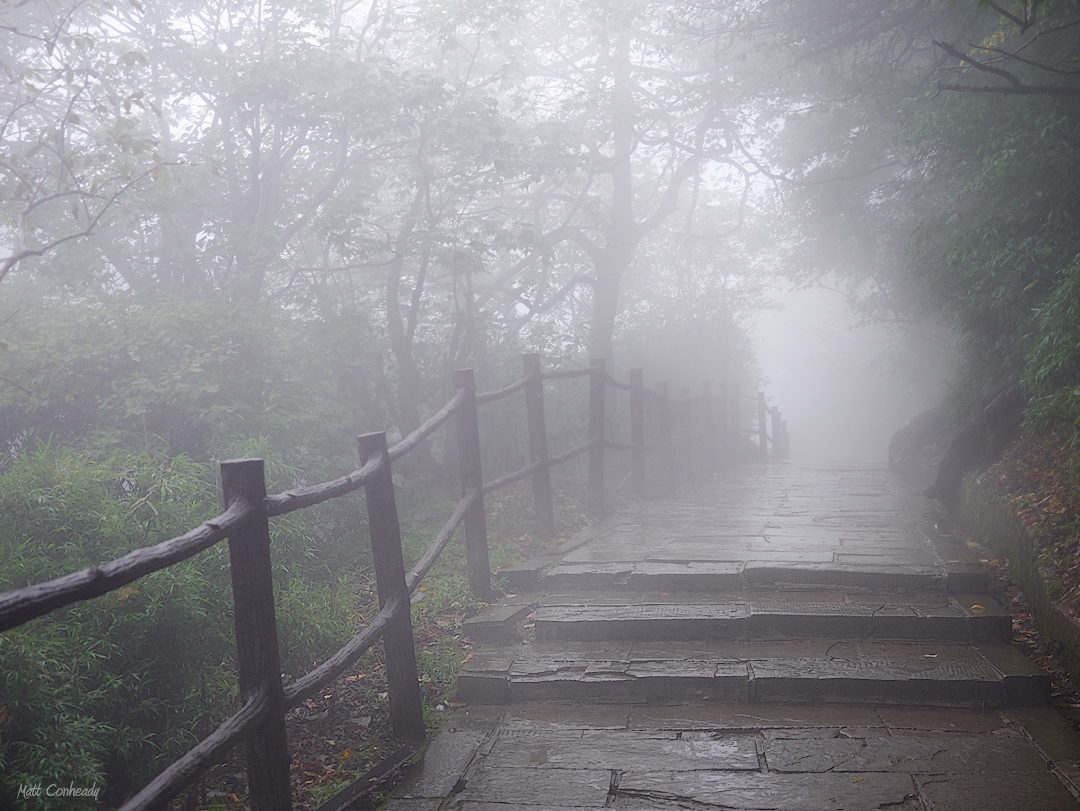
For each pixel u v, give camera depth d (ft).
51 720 9.98
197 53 30.12
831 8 32.73
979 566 17.92
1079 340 18.13
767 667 14.11
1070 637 13.74
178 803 11.10
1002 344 28.32
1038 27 23.34
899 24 32.45
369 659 15.76
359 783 11.54
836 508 29.14
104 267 27.27
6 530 12.87
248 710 9.06
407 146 31.86
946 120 25.61
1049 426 22.48
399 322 31.58
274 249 28.04
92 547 13.30
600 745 12.35
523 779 11.37
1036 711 12.89
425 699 14.38
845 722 12.80
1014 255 23.29
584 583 18.92
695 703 13.80
